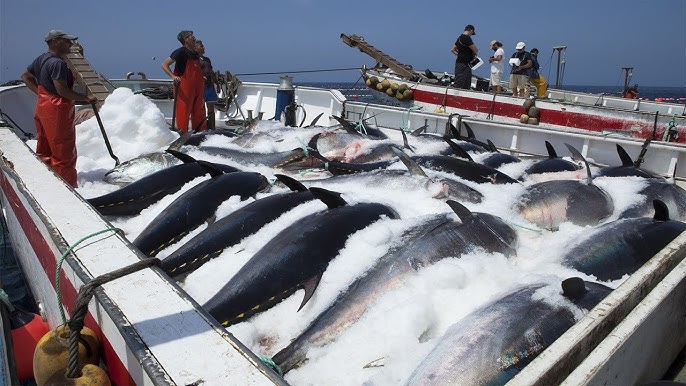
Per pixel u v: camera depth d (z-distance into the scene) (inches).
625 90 560.4
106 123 290.5
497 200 193.8
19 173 165.2
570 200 187.6
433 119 335.0
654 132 295.1
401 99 425.1
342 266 148.1
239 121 441.1
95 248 107.8
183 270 158.2
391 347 113.9
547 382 72.2
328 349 120.7
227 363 70.9
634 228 156.7
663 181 218.1
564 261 148.6
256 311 137.1
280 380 67.4
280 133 310.5
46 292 136.6
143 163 250.8
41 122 225.8
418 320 120.3
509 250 153.8
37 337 135.0
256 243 165.8
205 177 224.7
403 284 136.2
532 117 336.2
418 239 147.2
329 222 159.2
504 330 105.0
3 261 206.4
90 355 96.0
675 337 106.7
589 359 77.9
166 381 67.3
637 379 91.9
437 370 100.3
